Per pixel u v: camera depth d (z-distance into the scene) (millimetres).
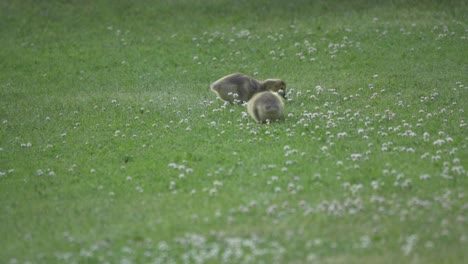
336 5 48750
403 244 17109
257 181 22156
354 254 16703
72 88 38469
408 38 42406
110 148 27078
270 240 17734
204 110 31391
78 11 51125
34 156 26844
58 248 18094
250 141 26219
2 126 31281
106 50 44625
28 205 21797
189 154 25203
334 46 42000
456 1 47406
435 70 36844
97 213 20562
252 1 50250
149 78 39406
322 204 19703
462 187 20672
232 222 19031
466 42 41031
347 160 23359
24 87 39156
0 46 46312
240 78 32812
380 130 26641
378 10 47438
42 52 45062
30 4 52344
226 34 45625
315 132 26719
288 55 41531
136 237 18406
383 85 34500
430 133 26031
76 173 24562
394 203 19719
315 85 35469
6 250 18234
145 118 30797
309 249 17062
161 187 22469
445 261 16094
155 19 49125
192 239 17891
